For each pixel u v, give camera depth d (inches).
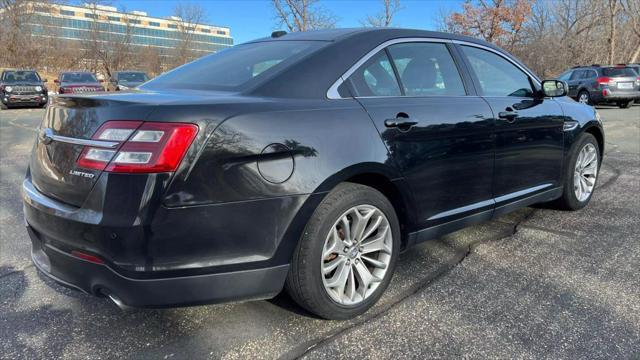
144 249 81.0
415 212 115.6
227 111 86.7
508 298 112.8
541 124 151.3
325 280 98.9
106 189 82.0
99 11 1483.8
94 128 86.2
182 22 1647.4
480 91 136.6
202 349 95.0
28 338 99.5
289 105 95.8
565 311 106.3
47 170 95.2
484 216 136.3
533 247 144.3
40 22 1393.9
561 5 1239.5
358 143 101.0
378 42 117.9
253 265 89.5
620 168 256.1
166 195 80.6
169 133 81.0
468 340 96.0
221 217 84.9
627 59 1235.2
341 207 98.0
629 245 144.2
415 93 120.4
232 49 135.5
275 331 100.8
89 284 88.4
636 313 105.1
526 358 89.9
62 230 88.1
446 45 134.7
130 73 860.0
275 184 89.4
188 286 85.2
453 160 122.1
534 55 1190.3
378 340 96.7
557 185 165.0
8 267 135.6
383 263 109.8
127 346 96.3
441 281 122.4
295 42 121.0
